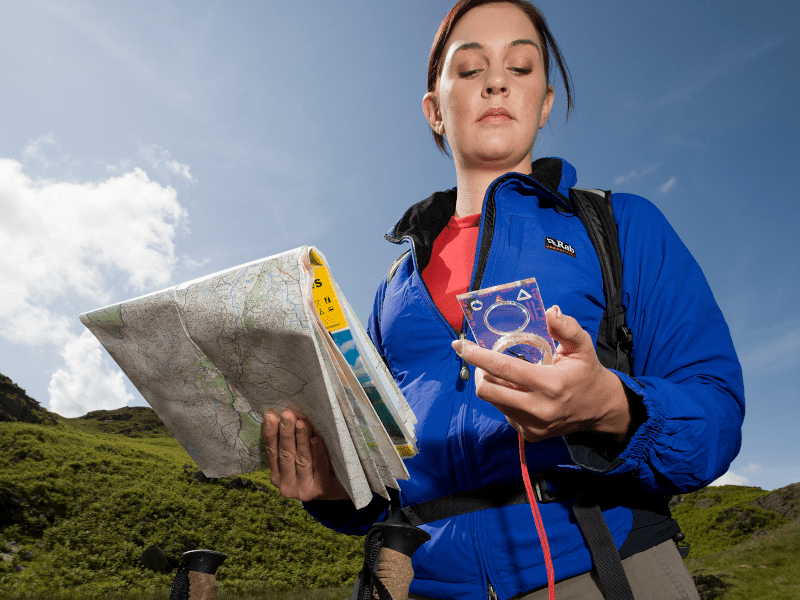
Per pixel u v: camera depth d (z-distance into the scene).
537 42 1.56
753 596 15.19
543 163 1.66
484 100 1.48
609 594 0.92
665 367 1.13
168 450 50.94
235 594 18.45
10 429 35.25
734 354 1.12
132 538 21.98
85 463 30.55
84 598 15.86
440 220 1.59
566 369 0.77
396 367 1.42
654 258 1.22
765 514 36.62
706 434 0.92
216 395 1.08
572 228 1.32
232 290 0.93
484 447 1.10
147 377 1.10
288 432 1.06
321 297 0.93
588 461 0.92
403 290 1.43
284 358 0.94
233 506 28.70
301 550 24.78
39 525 21.48
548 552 0.90
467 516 1.09
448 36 1.75
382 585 0.83
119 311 1.04
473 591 1.07
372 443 0.97
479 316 0.91
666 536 1.05
